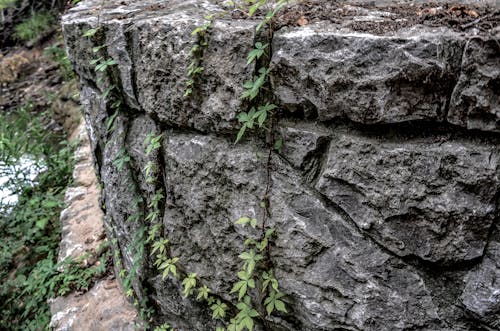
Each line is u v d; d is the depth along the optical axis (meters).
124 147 2.22
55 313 2.87
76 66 2.53
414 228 1.43
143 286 2.38
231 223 1.79
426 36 1.28
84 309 2.79
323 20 1.57
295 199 1.62
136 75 1.97
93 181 4.24
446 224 1.39
